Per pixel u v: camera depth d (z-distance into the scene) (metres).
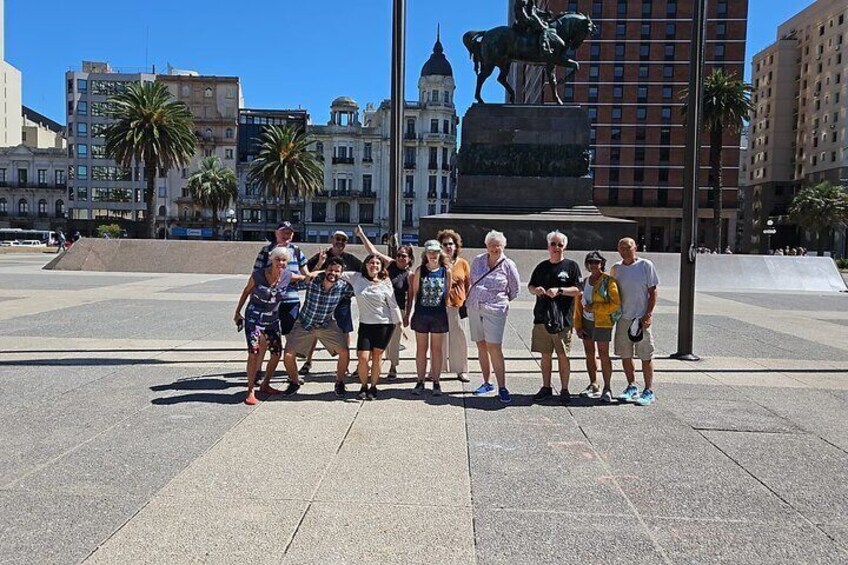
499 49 23.89
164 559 3.04
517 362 8.31
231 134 89.62
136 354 8.16
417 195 84.31
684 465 4.48
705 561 3.13
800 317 13.73
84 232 92.00
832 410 6.03
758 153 104.75
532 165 24.20
